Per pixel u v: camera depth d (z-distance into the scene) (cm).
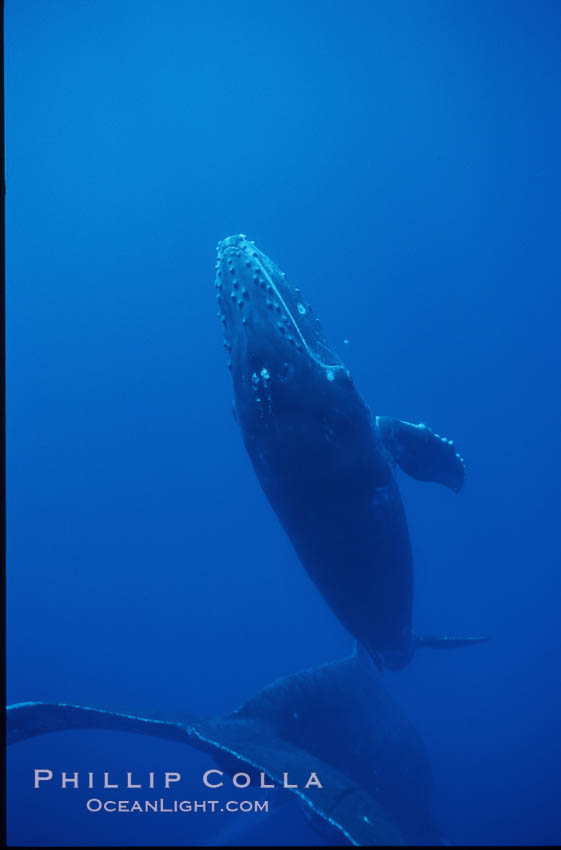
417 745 1022
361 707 927
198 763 2198
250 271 644
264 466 677
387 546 728
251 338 630
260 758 571
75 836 1783
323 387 638
